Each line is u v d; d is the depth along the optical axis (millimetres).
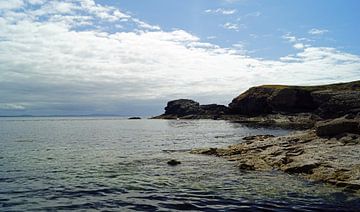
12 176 30047
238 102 159500
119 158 42219
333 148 35031
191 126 124625
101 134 92375
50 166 35781
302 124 114750
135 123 183125
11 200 21906
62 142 67062
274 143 43312
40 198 22469
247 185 25969
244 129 97750
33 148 55062
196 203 21312
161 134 88375
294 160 32656
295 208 20062
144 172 31984
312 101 134125
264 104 146875
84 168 34406
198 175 30312
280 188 24781
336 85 146500
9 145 60562
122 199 22312
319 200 21609
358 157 30438
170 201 21766
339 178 25672
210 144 61156
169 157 42844
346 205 20531
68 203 21312
